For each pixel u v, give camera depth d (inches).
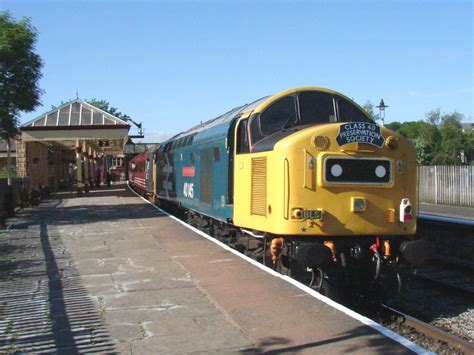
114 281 330.0
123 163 2906.0
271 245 328.2
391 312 324.2
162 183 852.6
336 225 311.7
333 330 226.4
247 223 360.2
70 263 394.9
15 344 219.0
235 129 389.4
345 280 330.3
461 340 267.0
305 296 280.1
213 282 319.0
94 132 1204.5
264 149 335.9
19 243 505.4
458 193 1055.6
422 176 1160.2
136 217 733.9
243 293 290.5
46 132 1189.7
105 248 461.4
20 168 1226.0
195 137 548.1
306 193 308.2
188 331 231.0
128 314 258.1
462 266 471.2
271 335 223.1
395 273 328.2
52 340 223.0
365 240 325.4
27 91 735.7
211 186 462.6
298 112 365.4
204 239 495.8
